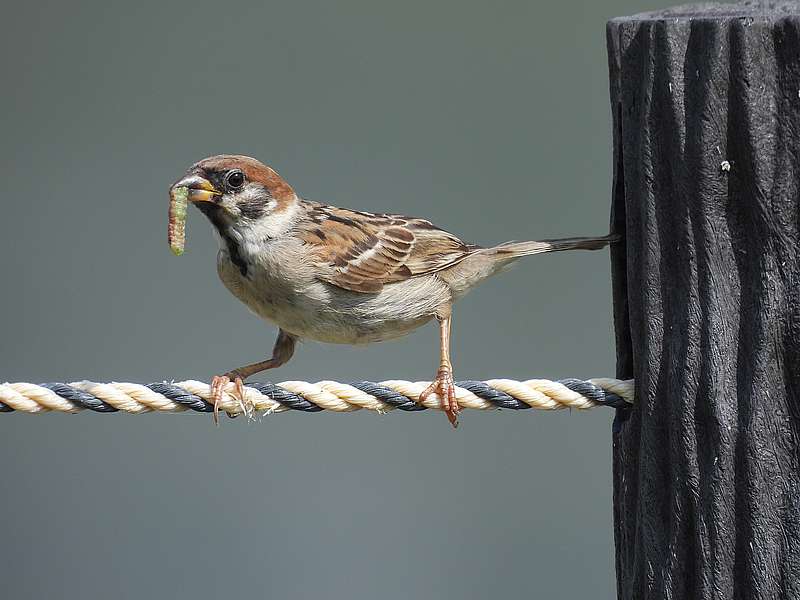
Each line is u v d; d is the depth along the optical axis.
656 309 5.74
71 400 6.27
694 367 5.53
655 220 5.69
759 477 5.38
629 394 6.22
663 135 5.61
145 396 6.37
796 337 5.32
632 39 5.80
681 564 5.65
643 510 5.86
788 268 5.34
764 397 5.37
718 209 5.46
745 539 5.43
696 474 5.56
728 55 5.34
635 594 5.98
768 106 5.29
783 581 5.38
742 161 5.37
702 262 5.50
